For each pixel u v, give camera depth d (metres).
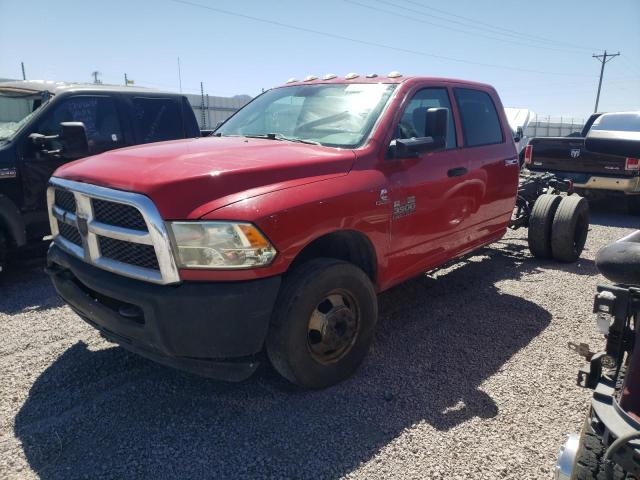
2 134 5.68
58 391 3.21
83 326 4.23
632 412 1.65
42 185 5.68
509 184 5.11
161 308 2.56
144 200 2.57
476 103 4.83
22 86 6.30
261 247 2.63
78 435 2.76
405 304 4.72
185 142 3.72
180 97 7.27
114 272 2.82
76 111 6.11
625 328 1.87
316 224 2.90
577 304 4.75
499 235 5.26
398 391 3.20
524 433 2.79
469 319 4.37
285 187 2.86
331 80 4.36
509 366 3.54
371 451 2.63
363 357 3.36
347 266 3.11
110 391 3.21
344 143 3.57
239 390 3.21
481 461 2.56
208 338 2.61
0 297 4.98
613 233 8.21
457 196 4.25
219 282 2.62
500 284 5.33
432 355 3.70
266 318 2.72
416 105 4.01
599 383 1.87
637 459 1.52
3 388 3.23
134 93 6.76
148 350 2.85
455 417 2.93
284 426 2.83
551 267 6.03
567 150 9.89
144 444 2.69
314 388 3.14
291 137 3.87
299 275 2.93
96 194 2.79
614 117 6.12
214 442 2.70
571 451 1.83
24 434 2.77
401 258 3.72
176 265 2.57
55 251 3.35
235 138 3.93
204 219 2.55
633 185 9.23
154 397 3.14
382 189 3.38
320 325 3.04
